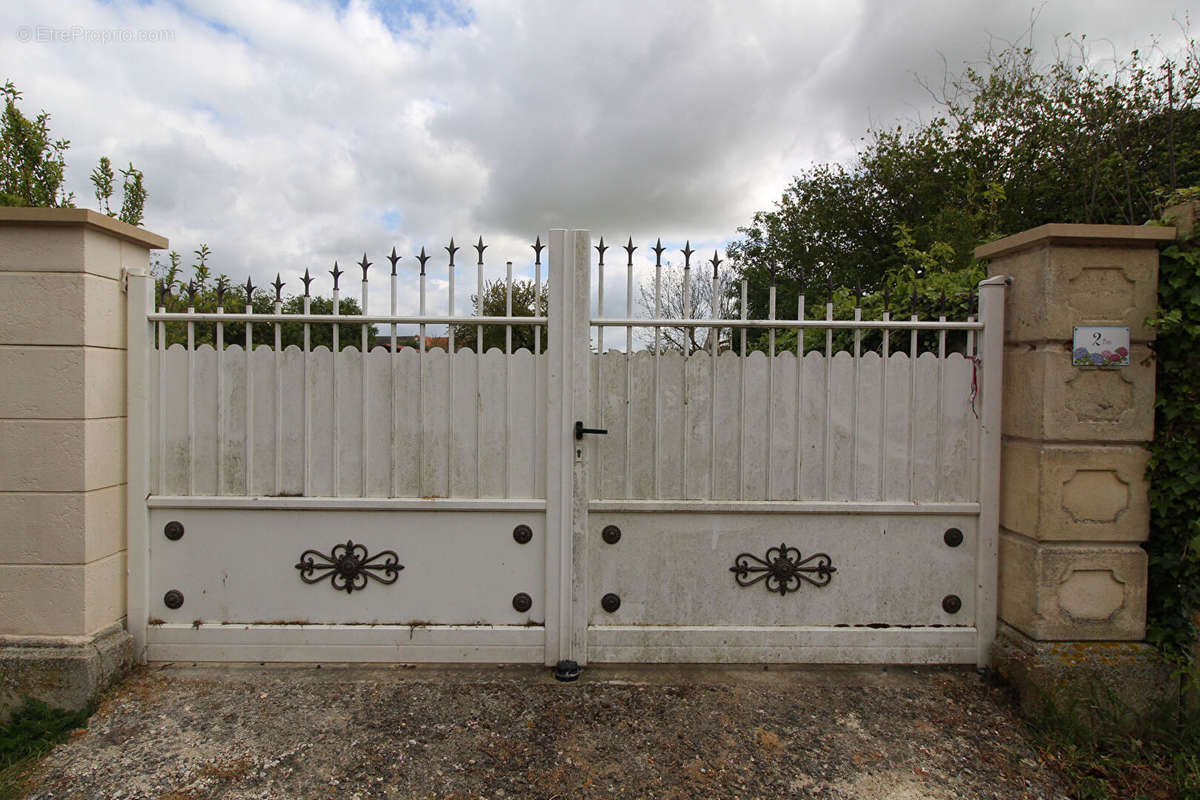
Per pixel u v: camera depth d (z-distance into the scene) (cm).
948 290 425
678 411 340
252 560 336
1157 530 314
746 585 345
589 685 321
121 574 329
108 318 317
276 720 290
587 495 336
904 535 345
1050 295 305
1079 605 311
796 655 344
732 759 271
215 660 336
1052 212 1291
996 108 1460
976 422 342
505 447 338
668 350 339
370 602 339
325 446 336
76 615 303
